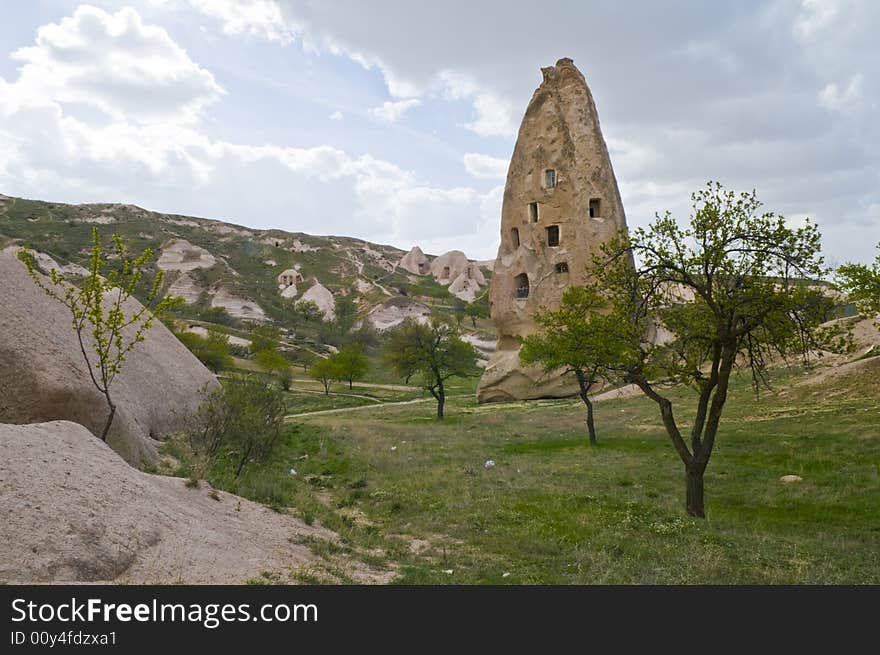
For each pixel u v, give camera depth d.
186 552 7.65
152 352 24.47
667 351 15.64
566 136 48.47
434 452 22.81
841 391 24.89
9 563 6.15
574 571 9.23
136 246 125.62
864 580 8.75
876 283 19.66
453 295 146.88
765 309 13.48
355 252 179.12
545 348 25.84
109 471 8.93
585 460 20.73
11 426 8.91
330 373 60.78
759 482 16.16
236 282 120.19
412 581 8.35
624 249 14.68
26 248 12.55
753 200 13.62
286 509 12.30
